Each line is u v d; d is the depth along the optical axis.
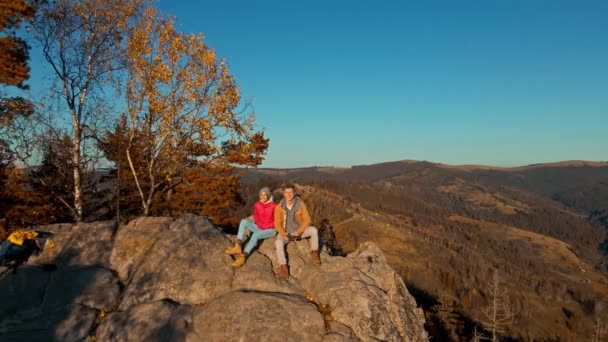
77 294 6.93
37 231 8.18
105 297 6.97
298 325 6.19
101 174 19.08
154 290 7.03
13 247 7.47
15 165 16.12
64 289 6.98
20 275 7.07
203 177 24.36
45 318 6.39
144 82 15.66
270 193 8.01
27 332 6.09
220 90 16.42
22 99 14.84
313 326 6.21
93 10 15.83
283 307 6.47
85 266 7.66
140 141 17.39
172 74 15.96
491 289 37.41
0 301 6.52
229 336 6.06
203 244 8.05
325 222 41.88
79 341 6.10
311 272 7.71
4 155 15.14
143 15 15.75
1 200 17.27
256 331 6.04
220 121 16.56
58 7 15.57
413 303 8.04
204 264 7.56
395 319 7.06
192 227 8.63
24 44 14.93
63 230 8.45
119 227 8.83
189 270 7.38
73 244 8.10
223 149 19.00
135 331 6.13
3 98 14.43
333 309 6.65
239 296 6.67
